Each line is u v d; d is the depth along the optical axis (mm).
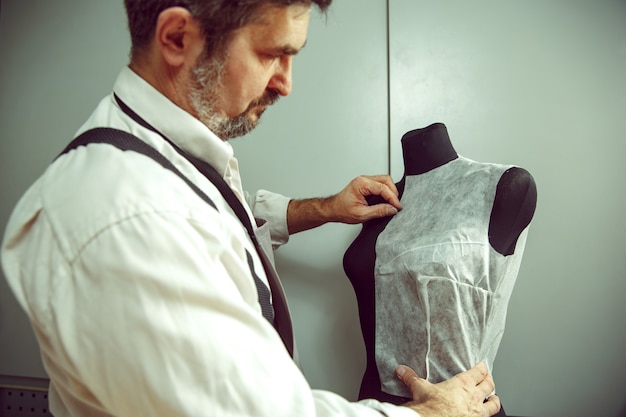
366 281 1205
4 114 1755
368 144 1600
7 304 1706
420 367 1045
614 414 1496
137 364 557
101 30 1709
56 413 789
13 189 1748
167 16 698
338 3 1608
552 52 1519
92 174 617
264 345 613
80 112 1719
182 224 596
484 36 1539
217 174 827
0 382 1712
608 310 1501
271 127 1645
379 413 693
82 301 566
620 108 1505
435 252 1024
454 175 1144
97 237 572
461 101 1545
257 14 695
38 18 1738
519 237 1087
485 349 1108
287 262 1626
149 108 771
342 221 1335
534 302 1519
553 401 1512
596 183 1508
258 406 581
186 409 559
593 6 1510
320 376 1604
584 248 1509
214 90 751
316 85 1621
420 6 1561
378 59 1593
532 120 1522
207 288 580
